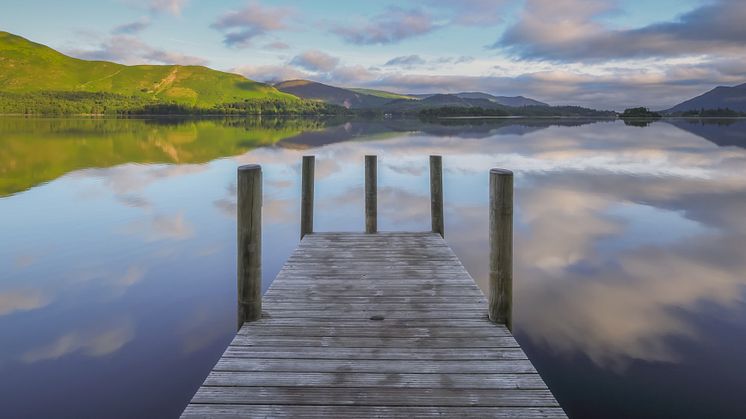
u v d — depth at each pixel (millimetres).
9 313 5461
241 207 3777
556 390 3873
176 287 6332
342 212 11188
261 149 26938
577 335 4883
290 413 2680
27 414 3588
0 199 12141
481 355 3336
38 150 25094
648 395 3793
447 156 23234
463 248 8242
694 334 4871
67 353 4535
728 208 11344
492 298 3893
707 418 3482
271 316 4016
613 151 26625
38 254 7688
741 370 4156
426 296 4523
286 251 8055
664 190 13930
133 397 3830
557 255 7695
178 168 18547
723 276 6664
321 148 27578
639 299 5848
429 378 3037
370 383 2975
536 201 12305
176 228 9469
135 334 4965
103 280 6555
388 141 33375
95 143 30250
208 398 2807
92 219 10133
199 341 4812
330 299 4438
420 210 11445
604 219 10266
